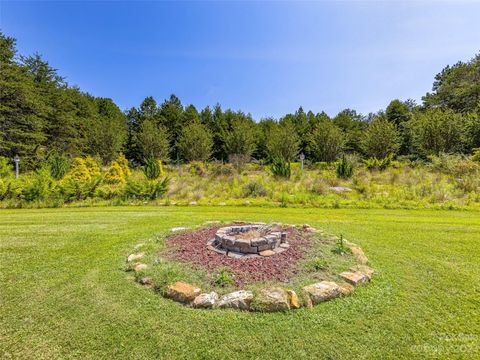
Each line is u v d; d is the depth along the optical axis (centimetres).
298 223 577
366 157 2141
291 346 203
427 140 1773
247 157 2166
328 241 412
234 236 386
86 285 296
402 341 208
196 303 255
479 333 217
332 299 266
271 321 233
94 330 222
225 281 283
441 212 692
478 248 417
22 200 814
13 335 216
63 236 483
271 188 1022
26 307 254
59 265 353
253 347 202
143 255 363
